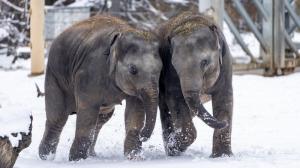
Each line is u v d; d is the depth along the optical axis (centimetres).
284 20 2823
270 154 1242
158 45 1136
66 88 1320
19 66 3206
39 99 2095
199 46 1110
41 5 2602
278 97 2153
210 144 1448
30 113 1045
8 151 996
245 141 1477
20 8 3541
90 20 1330
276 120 1781
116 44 1148
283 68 2817
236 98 2142
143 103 1128
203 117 1100
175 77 1174
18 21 3497
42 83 2414
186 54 1108
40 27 2609
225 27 3669
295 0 3306
